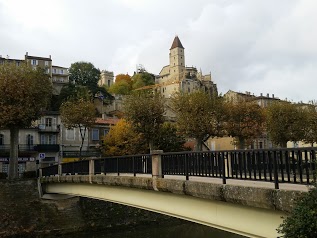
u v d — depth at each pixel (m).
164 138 40.78
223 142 61.75
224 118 36.25
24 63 35.81
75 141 50.53
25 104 32.22
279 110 35.19
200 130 33.28
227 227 9.12
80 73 92.62
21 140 46.88
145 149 41.22
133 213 31.31
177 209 11.48
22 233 25.59
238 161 8.75
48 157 47.88
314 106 37.84
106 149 45.22
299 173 6.96
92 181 18.42
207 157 9.95
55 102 70.31
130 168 15.23
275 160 7.46
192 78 120.19
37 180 29.67
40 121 48.44
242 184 8.65
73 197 28.89
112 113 70.06
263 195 7.48
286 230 5.57
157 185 12.09
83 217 28.66
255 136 38.00
